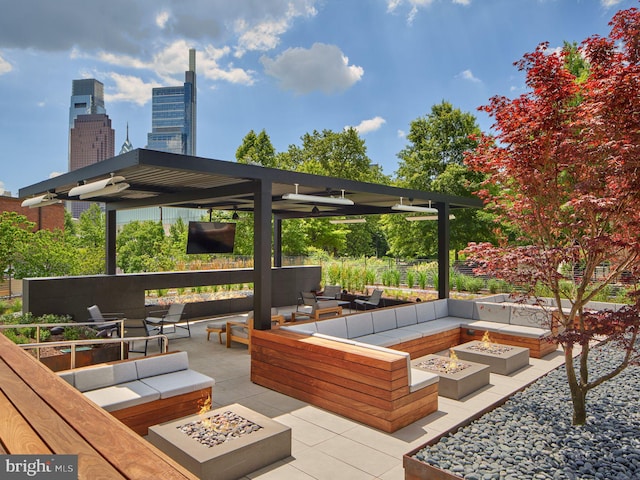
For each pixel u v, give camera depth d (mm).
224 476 3758
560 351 8367
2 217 13930
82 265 14773
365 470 4039
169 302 12062
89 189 5973
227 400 5832
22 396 2510
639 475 3363
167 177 7195
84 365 6473
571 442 3926
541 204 4703
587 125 4156
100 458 1774
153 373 5281
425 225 21859
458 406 5629
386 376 4859
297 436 4746
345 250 34875
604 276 5258
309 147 38688
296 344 5887
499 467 3459
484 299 10367
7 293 15852
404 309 8688
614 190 4102
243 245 21781
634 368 6336
